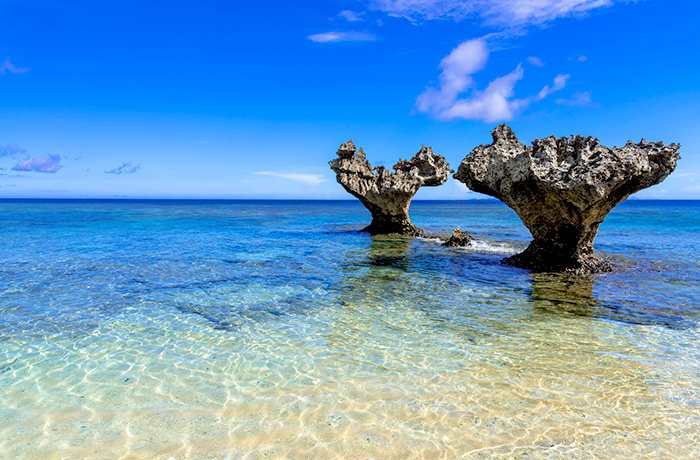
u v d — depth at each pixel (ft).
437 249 72.90
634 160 43.42
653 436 17.44
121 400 20.29
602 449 16.61
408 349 26.91
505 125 56.80
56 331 29.94
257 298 39.40
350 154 98.63
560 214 50.19
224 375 23.08
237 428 18.07
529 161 48.49
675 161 46.09
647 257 61.77
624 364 24.39
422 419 18.79
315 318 33.45
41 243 78.95
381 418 18.86
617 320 32.53
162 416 18.94
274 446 16.88
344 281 46.70
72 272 50.83
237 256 64.44
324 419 18.79
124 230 109.70
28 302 37.37
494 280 46.96
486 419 18.78
